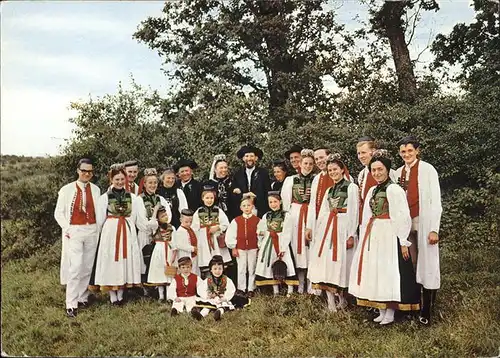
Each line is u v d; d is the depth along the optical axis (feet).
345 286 16.85
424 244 15.89
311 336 15.23
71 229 18.20
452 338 14.78
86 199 18.43
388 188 15.72
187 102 26.84
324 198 17.66
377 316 16.56
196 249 19.26
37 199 25.27
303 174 19.12
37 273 22.20
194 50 27.63
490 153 24.48
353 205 16.97
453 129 24.63
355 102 26.76
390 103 27.07
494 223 22.04
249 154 20.61
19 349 15.28
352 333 15.55
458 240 22.56
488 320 15.48
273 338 15.48
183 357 14.48
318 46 28.14
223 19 27.22
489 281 18.60
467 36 27.40
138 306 18.29
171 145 25.54
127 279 18.42
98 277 18.16
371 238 15.83
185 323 16.46
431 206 15.98
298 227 18.83
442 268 20.59
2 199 25.25
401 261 15.60
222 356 14.44
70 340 15.90
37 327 16.47
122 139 25.18
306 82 27.20
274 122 25.85
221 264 17.78
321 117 25.89
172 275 18.57
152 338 15.62
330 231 17.10
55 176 25.71
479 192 22.97
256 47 27.63
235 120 25.09
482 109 25.23
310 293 18.51
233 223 19.29
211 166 23.03
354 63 27.37
